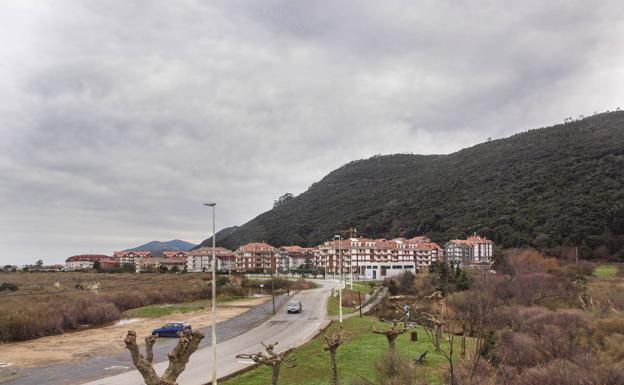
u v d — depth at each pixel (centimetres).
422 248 14312
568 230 11012
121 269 13888
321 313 6103
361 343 3625
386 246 14450
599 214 11112
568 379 2381
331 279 12862
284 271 15325
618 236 10325
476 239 12525
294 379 2725
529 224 12162
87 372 3070
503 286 6356
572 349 3186
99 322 5672
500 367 2330
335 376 2345
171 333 4669
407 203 18638
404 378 2386
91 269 14538
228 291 9156
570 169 14188
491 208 14588
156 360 3431
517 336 3238
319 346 3659
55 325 4906
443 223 15575
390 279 9538
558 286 6444
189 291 8631
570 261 9312
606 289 6512
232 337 4344
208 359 3341
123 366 3259
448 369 2211
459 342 3369
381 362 2614
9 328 4450
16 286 7994
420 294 6406
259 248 16712
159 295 8006
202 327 5106
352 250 14275
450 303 4016
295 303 6378
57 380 2856
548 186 14038
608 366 2561
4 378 2931
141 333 4878
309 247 18925
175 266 15675
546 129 19788
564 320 4247
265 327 4944
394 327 2745
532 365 2817
